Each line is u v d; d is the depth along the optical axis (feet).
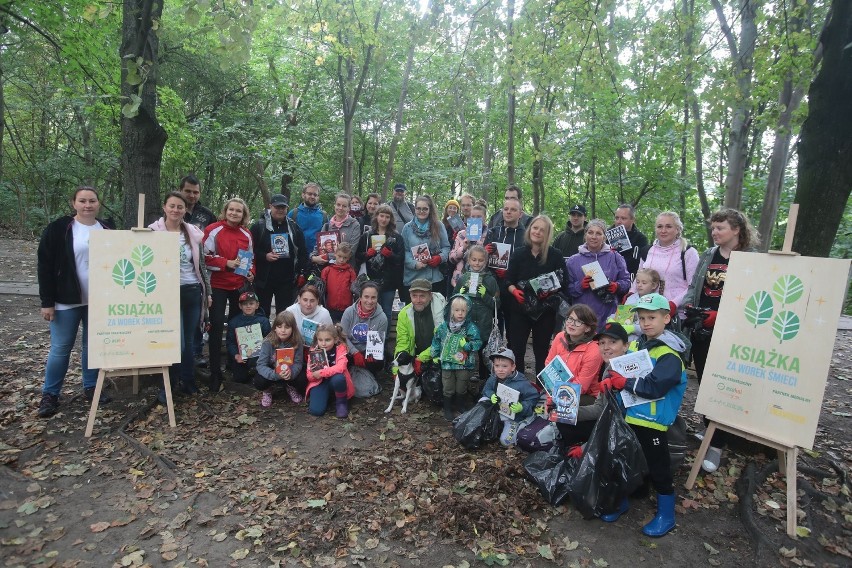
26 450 13.14
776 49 21.02
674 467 12.58
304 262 21.26
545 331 17.47
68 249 14.56
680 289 16.20
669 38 25.31
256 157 49.67
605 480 11.22
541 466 12.78
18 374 18.12
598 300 17.42
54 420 14.83
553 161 43.70
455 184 74.95
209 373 18.89
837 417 17.51
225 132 48.24
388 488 12.34
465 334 16.75
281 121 55.72
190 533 10.54
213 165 58.49
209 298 16.93
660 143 39.45
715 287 14.07
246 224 18.22
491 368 16.93
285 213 20.17
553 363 13.28
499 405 14.87
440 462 13.88
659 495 11.35
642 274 15.26
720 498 12.41
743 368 12.06
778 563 10.16
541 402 14.92
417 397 18.15
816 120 14.79
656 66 26.08
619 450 11.09
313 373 16.71
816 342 10.92
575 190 56.54
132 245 14.67
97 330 14.33
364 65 41.34
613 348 12.39
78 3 23.72
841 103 14.28
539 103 36.55
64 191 68.64
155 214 19.24
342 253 20.29
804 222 15.16
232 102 56.49
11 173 71.82
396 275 21.34
